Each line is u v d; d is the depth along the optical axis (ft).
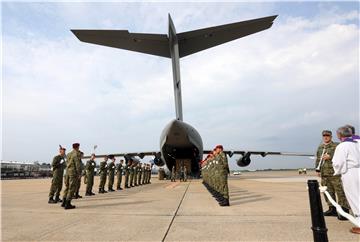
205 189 44.55
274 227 14.92
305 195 32.30
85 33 44.96
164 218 17.84
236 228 14.76
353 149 13.96
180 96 62.95
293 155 89.61
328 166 19.04
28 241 12.64
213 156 31.32
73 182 23.57
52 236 13.47
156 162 94.43
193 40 51.31
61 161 28.48
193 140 71.72
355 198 13.69
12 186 57.77
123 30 45.62
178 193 36.91
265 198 29.14
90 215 19.30
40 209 22.71
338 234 13.62
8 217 18.83
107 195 35.55
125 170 49.98
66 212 20.88
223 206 23.18
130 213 19.95
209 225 15.60
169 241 12.42
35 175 170.50
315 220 9.14
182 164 82.38
